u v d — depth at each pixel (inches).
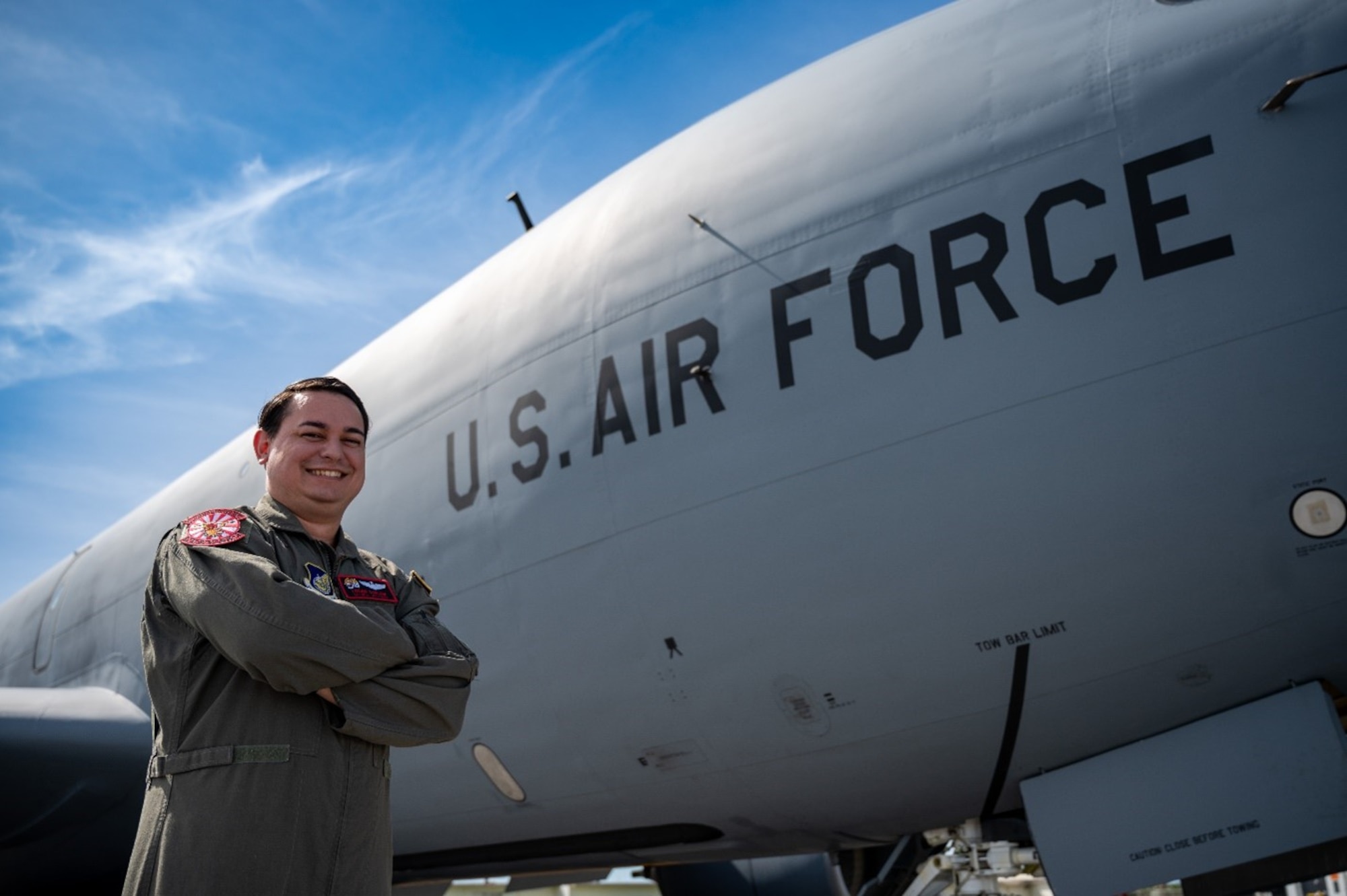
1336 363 143.5
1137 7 170.9
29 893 299.4
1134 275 153.3
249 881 62.9
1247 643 152.2
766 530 173.8
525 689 203.2
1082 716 163.2
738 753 187.0
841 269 175.6
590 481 195.2
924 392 163.2
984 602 159.8
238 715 66.2
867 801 189.3
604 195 229.9
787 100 205.3
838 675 171.5
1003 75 176.2
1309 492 144.6
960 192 169.3
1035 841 169.0
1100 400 152.6
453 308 252.7
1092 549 153.6
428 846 247.9
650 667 187.5
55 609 381.4
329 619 65.4
